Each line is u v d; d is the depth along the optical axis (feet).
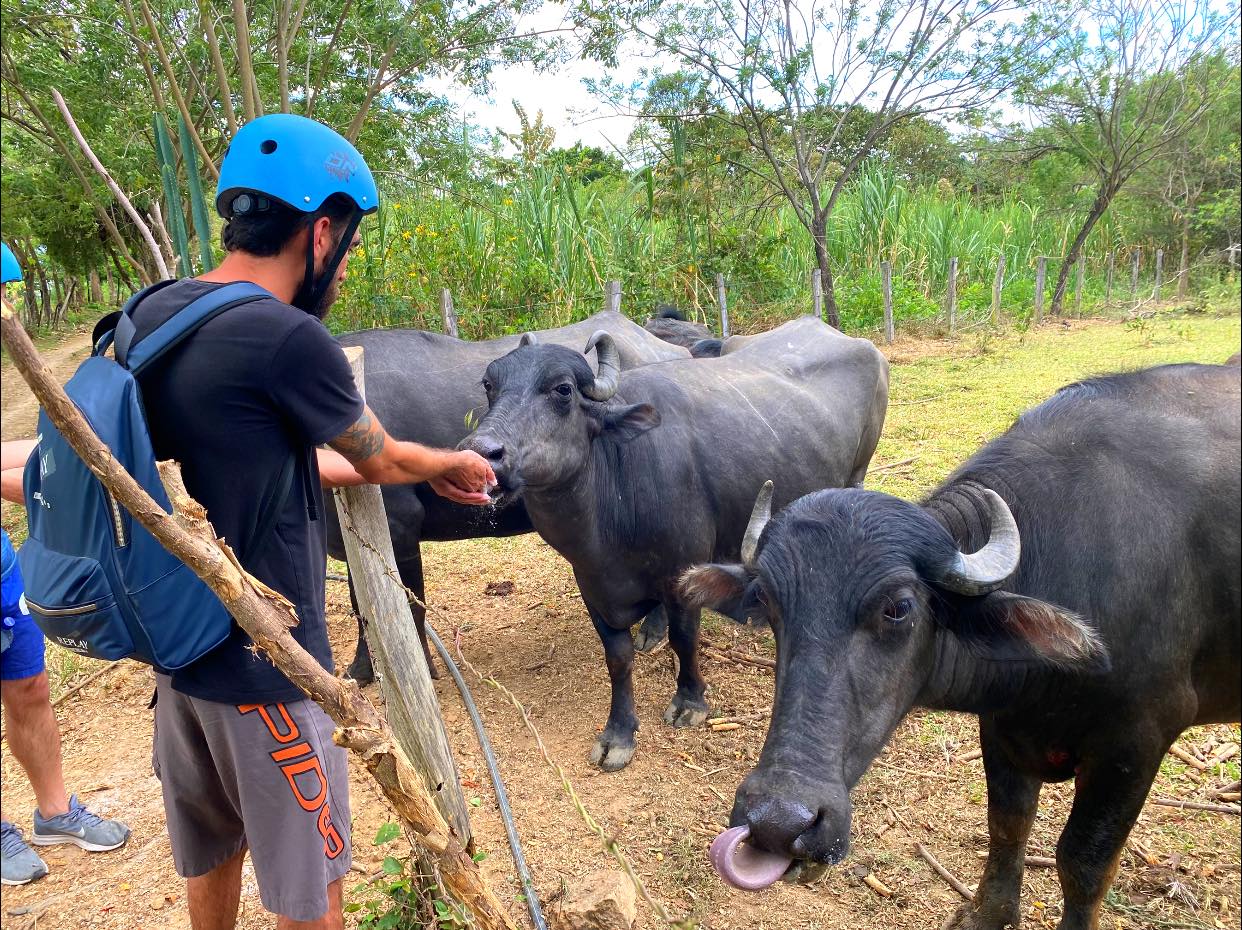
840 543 7.11
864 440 17.84
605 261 37.52
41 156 31.07
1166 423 8.28
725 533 14.02
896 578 6.93
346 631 17.21
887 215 51.29
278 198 6.11
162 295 6.00
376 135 35.29
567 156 48.47
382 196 36.27
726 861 6.20
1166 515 7.75
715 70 40.68
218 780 6.89
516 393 11.44
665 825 11.25
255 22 28.53
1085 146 24.06
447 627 17.34
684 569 13.05
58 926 9.93
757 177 48.11
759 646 16.19
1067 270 31.94
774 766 6.53
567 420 11.60
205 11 21.74
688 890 10.01
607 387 12.12
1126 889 9.55
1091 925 8.45
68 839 11.14
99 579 5.46
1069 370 24.30
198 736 6.66
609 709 14.01
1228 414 8.29
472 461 7.68
